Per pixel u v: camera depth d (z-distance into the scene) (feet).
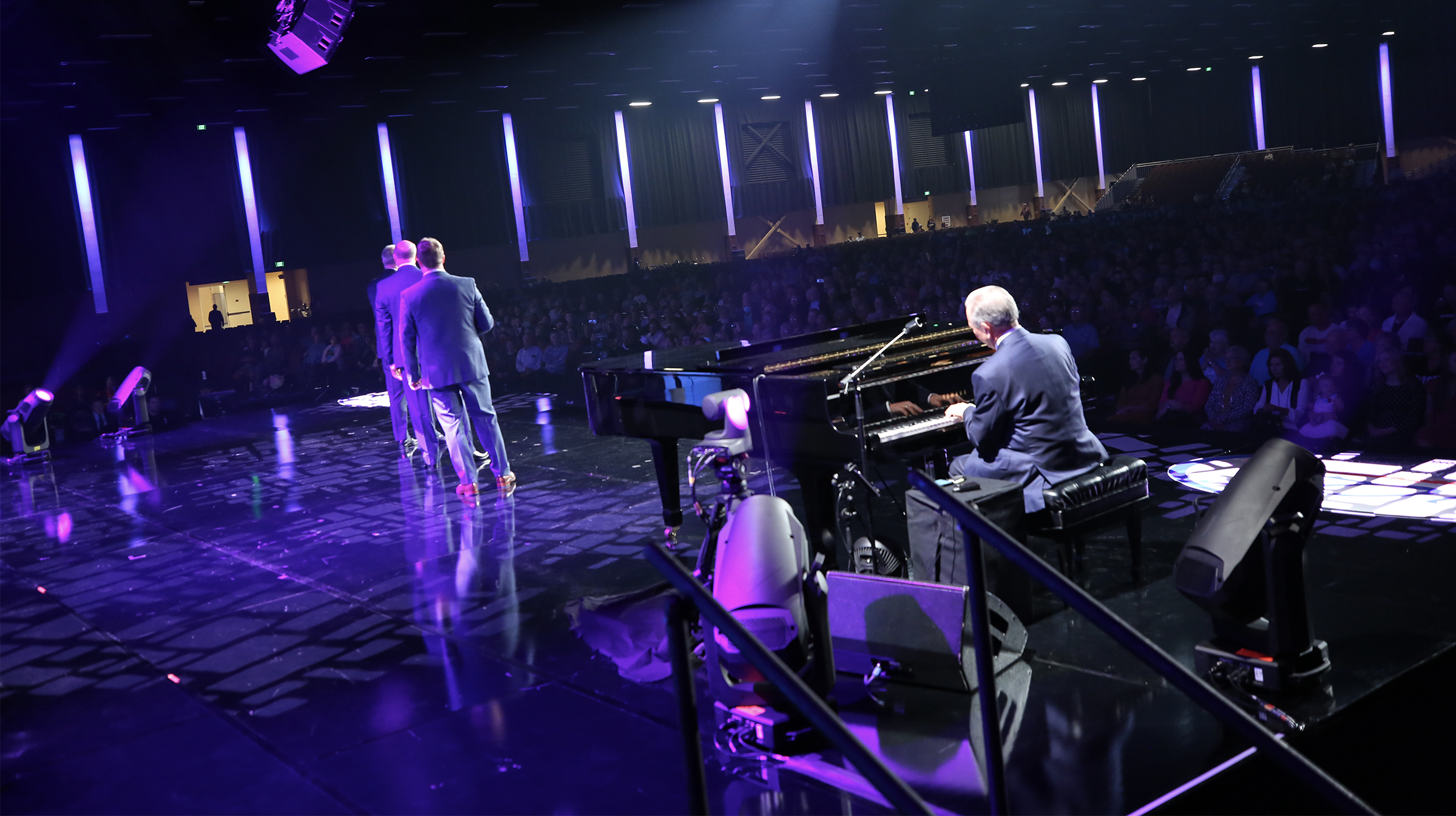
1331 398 18.08
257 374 44.73
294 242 71.92
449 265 80.33
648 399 14.85
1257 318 21.95
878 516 15.66
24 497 24.98
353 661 12.26
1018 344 11.95
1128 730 8.79
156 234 66.95
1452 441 16.72
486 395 19.99
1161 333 23.50
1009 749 8.66
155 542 19.11
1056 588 5.71
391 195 76.64
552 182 85.30
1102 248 43.14
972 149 107.04
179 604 15.19
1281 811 8.38
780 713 9.26
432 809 8.62
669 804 8.39
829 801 8.19
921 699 9.72
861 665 10.19
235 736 10.43
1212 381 20.57
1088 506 11.69
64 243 63.21
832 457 11.74
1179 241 43.78
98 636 14.01
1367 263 28.12
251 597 15.20
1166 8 61.05
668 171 90.58
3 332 61.05
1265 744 5.08
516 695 10.80
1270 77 108.47
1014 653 10.23
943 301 37.68
